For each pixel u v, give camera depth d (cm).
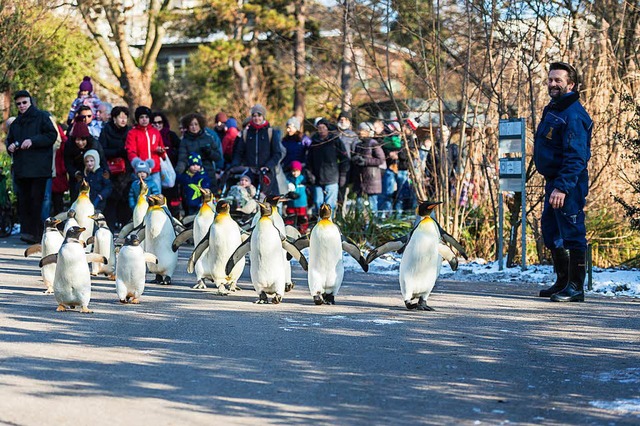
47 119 1659
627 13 1628
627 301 1067
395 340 795
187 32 3728
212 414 555
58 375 643
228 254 1068
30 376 639
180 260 1496
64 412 555
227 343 768
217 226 1067
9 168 2108
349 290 1148
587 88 1468
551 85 1062
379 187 1841
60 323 850
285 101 3997
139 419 543
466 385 637
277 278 1009
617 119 1415
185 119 1769
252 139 1669
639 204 1373
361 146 1797
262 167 1656
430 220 958
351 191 1908
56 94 2997
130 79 3694
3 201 1833
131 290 988
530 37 1467
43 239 1055
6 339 765
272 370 671
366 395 606
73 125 1673
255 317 909
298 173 1778
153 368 670
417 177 1538
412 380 649
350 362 703
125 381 630
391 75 1597
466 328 862
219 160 1797
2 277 1198
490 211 1566
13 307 941
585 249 1068
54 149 1720
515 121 1295
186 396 594
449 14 1538
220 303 1009
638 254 1443
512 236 1363
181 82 4619
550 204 1078
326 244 987
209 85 4459
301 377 652
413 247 952
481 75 1466
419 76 1503
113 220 1719
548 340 805
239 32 3603
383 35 1717
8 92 2336
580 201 1062
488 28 1509
